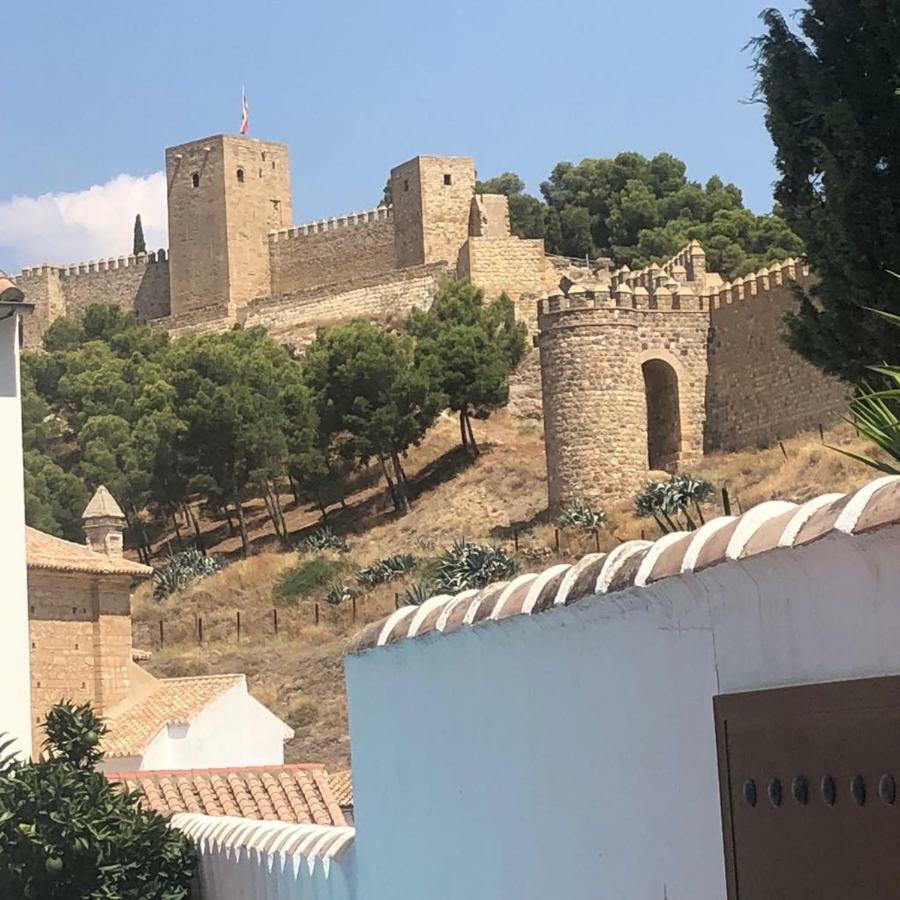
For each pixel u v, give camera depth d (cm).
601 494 6850
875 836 586
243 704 4116
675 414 7088
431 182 11506
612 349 6925
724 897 697
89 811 1705
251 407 8469
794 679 642
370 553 7662
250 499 8906
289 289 12250
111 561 4147
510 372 9188
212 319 11894
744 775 673
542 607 856
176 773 2122
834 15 1587
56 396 10350
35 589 3934
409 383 8350
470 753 995
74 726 2372
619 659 796
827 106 1545
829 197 1522
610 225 14338
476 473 8294
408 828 1112
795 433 6700
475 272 10456
